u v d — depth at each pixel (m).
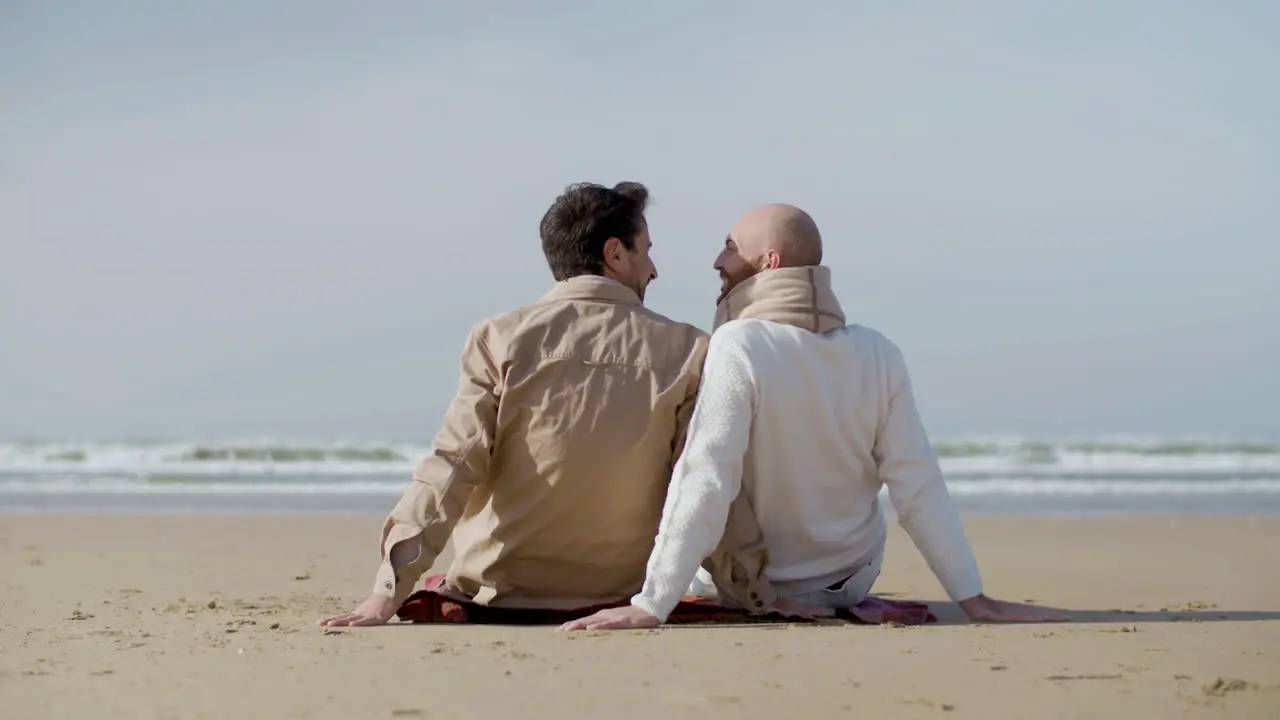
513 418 3.83
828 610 3.88
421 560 3.75
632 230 4.02
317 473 19.75
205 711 2.63
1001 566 6.81
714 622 3.89
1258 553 7.68
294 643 3.43
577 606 3.90
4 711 2.64
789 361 3.80
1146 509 13.30
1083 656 3.18
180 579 5.95
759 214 4.05
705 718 2.56
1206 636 3.53
